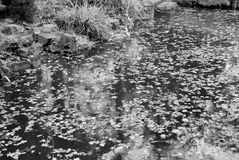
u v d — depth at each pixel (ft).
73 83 19.29
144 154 13.47
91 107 16.78
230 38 28.37
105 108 16.67
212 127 15.07
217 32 30.53
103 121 15.62
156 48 25.48
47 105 16.98
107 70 21.09
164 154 13.46
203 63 22.16
